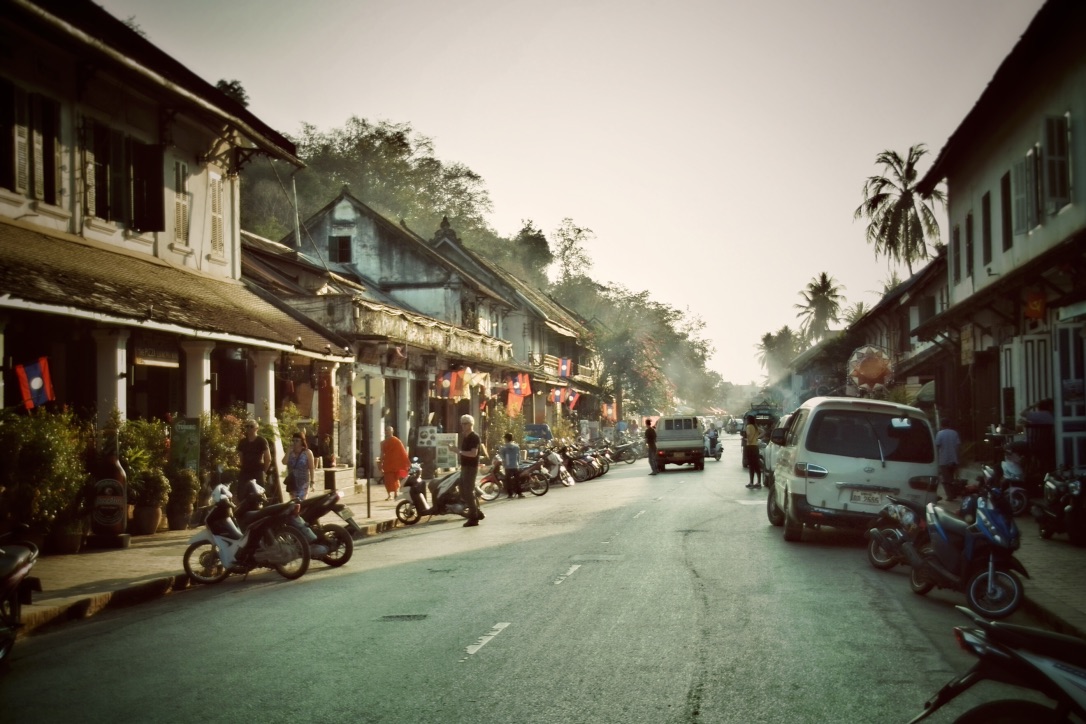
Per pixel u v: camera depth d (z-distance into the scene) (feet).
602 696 20.49
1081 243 43.93
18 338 51.96
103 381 52.01
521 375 146.20
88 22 53.21
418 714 19.45
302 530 40.45
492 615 29.73
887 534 37.73
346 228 141.08
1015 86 65.16
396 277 140.05
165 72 60.08
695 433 135.23
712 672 22.40
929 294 122.72
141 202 62.03
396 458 81.97
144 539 50.75
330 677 22.71
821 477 44.88
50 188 54.13
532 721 18.85
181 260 67.67
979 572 30.32
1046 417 56.18
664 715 19.12
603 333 246.27
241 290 74.49
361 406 98.43
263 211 205.67
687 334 336.70
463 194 279.28
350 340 88.28
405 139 261.85
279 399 77.92
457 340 121.39
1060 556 39.34
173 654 25.95
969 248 83.05
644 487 95.09
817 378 185.68
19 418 43.06
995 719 14.34
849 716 18.99
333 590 36.22
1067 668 14.07
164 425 54.60
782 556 42.45
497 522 62.18
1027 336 61.98
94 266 52.54
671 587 34.32
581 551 44.93
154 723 19.44
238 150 75.51
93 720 19.81
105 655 26.21
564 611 30.09
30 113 52.65
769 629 27.14
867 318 152.76
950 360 98.17
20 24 50.39
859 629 27.12
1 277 41.06
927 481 44.37
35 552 28.02
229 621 30.66
